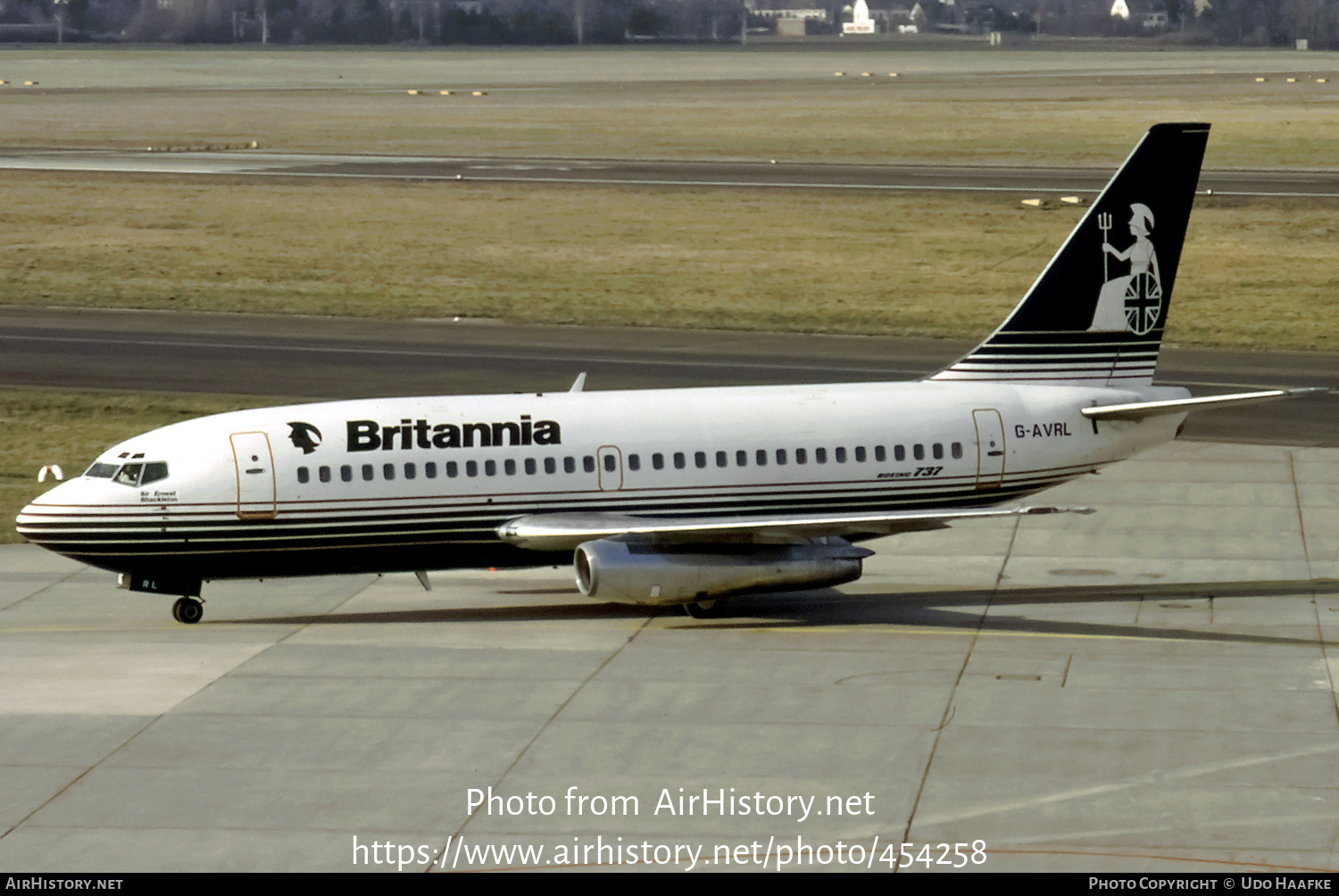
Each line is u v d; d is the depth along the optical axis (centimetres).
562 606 10131
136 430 15612
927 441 10250
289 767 6856
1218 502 12756
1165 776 6650
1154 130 10512
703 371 18412
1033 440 10438
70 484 9438
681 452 9881
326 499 9400
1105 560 11250
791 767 6812
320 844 6034
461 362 19025
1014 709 7606
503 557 9806
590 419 9838
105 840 6084
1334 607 9919
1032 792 6475
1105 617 9719
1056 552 11475
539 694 7912
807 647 8912
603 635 9225
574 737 7231
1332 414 16038
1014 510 8888
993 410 10412
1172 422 10775
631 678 8206
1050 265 10581
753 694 7894
